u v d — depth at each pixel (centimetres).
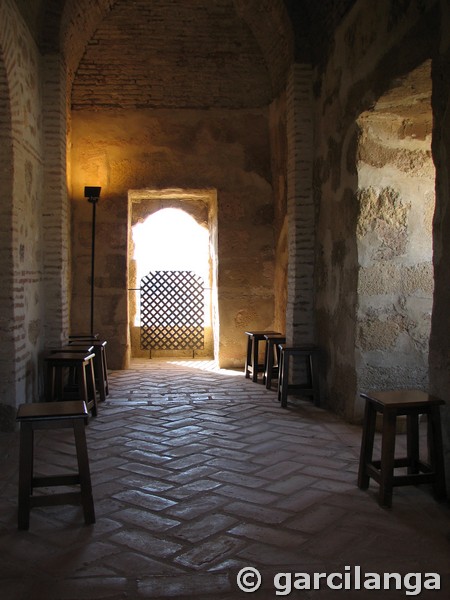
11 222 514
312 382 618
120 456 433
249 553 280
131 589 248
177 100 848
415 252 522
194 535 299
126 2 789
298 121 654
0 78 501
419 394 362
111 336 852
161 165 849
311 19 642
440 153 357
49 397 544
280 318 824
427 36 378
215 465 411
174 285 1023
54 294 639
